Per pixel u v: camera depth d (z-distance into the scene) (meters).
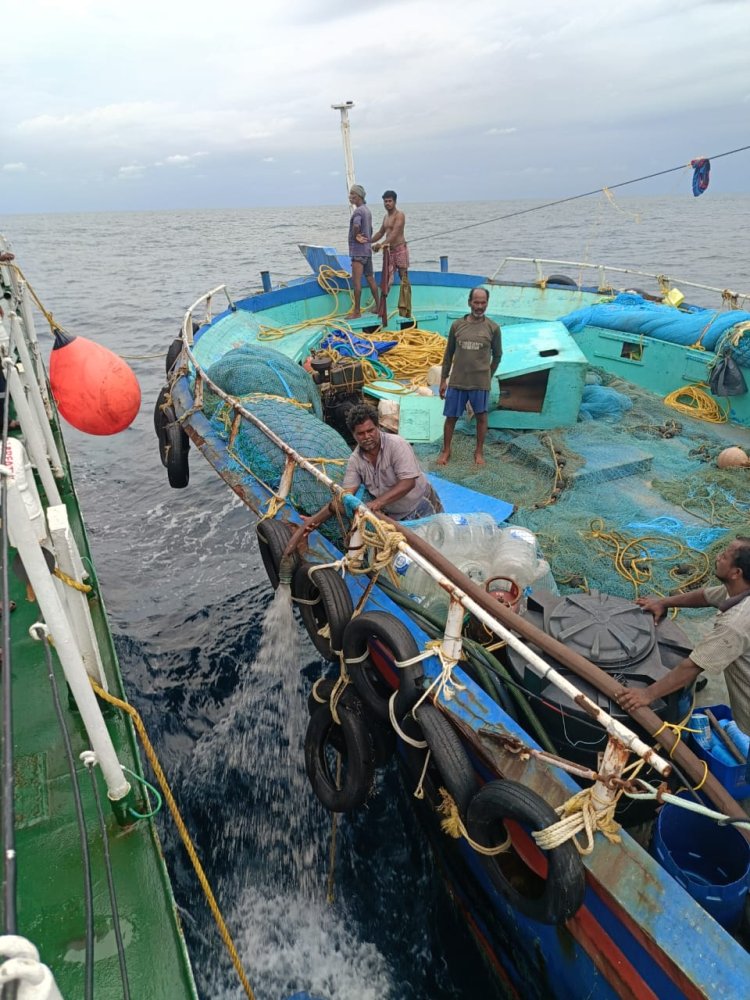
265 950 4.16
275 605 5.86
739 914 2.88
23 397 4.35
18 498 2.22
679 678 2.99
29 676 3.70
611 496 6.20
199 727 5.77
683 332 8.20
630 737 2.48
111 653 3.98
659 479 6.44
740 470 6.52
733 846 3.10
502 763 3.04
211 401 7.06
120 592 7.68
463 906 4.11
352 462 4.61
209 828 4.91
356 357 8.69
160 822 4.93
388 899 4.40
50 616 2.40
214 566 8.12
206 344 9.09
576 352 7.38
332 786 4.22
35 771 3.18
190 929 4.29
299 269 35.56
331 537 5.22
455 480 6.51
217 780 5.28
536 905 2.78
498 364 6.58
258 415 5.96
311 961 4.09
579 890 2.56
